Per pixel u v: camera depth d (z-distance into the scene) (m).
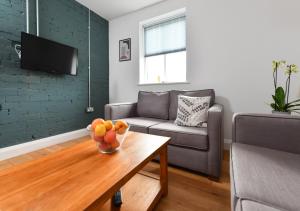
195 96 2.05
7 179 0.69
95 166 0.81
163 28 2.83
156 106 2.32
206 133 1.44
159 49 2.88
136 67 3.06
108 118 2.14
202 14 2.36
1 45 1.85
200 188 1.33
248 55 2.09
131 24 3.08
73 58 2.56
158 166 1.70
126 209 0.99
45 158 0.90
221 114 1.38
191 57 2.47
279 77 1.92
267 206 0.51
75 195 0.59
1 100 1.87
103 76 3.31
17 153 1.99
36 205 0.54
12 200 0.56
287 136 0.98
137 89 3.07
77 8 2.74
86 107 2.96
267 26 1.97
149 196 1.11
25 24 2.06
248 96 2.11
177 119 1.83
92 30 3.03
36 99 2.21
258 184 0.62
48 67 2.22
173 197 1.22
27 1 2.06
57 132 2.49
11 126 1.97
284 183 0.63
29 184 0.65
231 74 2.20
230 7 2.17
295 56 1.84
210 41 2.32
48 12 2.31
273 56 1.95
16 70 1.99
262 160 0.82
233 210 0.59
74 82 2.74
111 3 2.78
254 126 1.06
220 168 1.42
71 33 2.65
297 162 0.80
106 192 0.61
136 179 1.32
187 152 1.53
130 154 0.95
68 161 0.86
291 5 1.84
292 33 1.85
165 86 2.73
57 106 2.48
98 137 0.94
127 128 1.07
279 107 1.53
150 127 1.75
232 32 2.17
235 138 1.13
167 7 2.67
